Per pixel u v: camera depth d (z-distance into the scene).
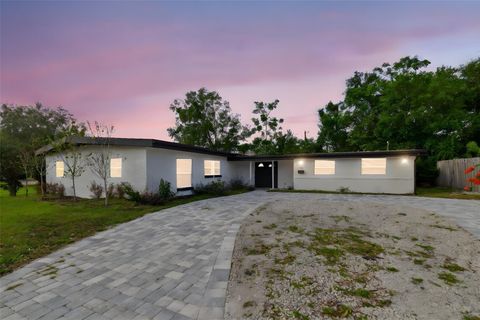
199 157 12.19
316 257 3.67
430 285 2.77
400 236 4.71
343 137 23.98
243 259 3.64
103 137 9.03
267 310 2.31
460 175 12.59
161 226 5.67
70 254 3.93
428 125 16.73
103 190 10.18
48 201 9.66
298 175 13.91
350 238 4.61
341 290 2.67
